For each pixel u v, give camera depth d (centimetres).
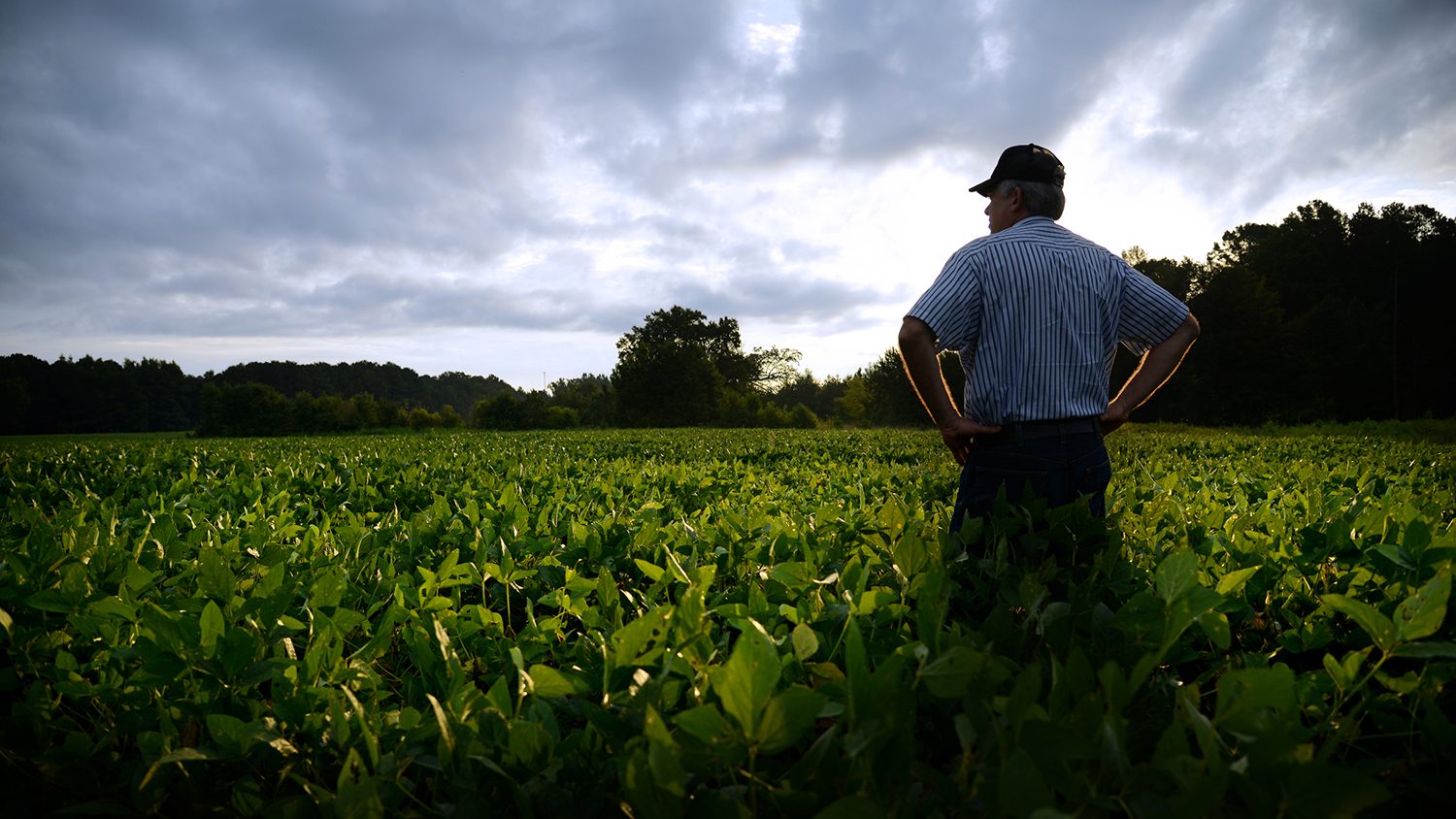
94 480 652
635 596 265
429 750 164
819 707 114
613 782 145
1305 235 7706
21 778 166
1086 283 294
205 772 167
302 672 178
